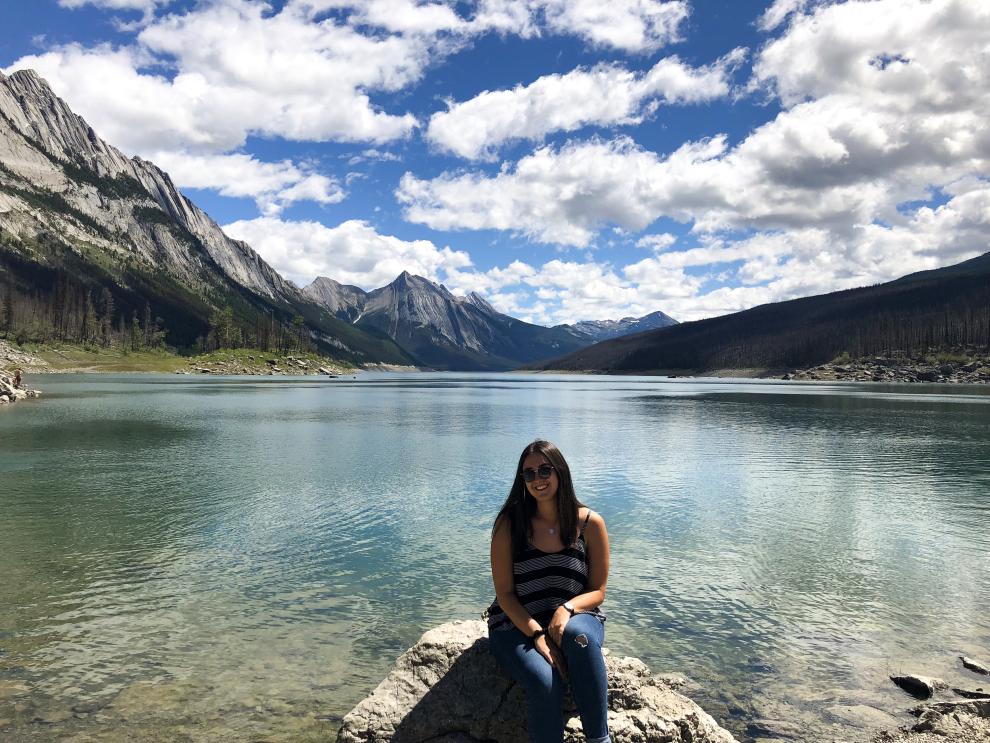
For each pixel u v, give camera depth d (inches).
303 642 407.2
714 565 590.6
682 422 2314.2
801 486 1007.6
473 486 987.3
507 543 256.2
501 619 257.6
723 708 329.7
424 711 268.4
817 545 661.3
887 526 744.3
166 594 494.3
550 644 238.7
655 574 563.2
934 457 1349.7
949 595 508.7
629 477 1097.4
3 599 476.7
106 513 770.8
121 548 622.5
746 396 4694.9
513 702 263.4
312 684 349.4
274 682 351.3
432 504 852.0
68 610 456.8
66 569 553.0
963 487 999.0
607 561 259.9
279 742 290.4
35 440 1478.8
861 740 299.0
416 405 3376.0
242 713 316.5
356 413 2659.9
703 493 951.0
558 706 225.6
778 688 352.8
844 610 475.2
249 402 3208.7
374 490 949.2
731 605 486.3
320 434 1775.3
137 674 358.3
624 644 413.1
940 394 4985.2
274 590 508.4
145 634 415.5
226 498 873.5
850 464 1253.1
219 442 1520.7
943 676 367.9
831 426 2122.3
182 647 396.5
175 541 651.5
